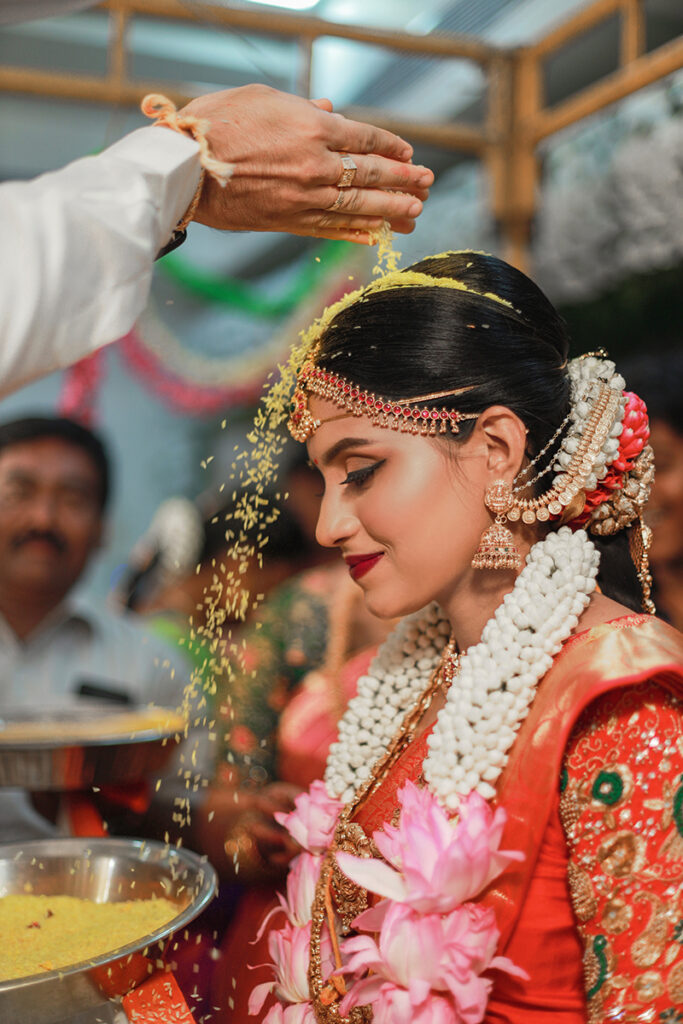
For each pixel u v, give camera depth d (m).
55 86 2.43
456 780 0.87
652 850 0.83
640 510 0.99
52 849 1.11
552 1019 0.84
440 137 2.66
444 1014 0.78
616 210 2.53
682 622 1.98
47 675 2.41
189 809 1.60
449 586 0.97
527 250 2.75
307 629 2.02
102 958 0.79
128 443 6.16
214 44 2.64
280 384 1.03
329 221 0.99
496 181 2.71
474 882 0.79
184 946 1.03
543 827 0.82
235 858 1.49
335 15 2.39
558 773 0.82
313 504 1.81
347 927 0.98
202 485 5.32
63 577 2.41
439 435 0.93
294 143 0.91
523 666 0.88
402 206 1.00
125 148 0.85
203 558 2.15
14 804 1.71
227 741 1.92
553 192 2.70
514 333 0.95
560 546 0.93
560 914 0.85
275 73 2.57
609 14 2.32
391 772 1.04
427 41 2.49
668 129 2.40
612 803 0.83
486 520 0.95
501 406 0.93
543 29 2.55
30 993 0.75
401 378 0.92
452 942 0.79
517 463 0.94
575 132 2.67
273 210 0.96
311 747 1.86
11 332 0.72
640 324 2.54
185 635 2.61
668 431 1.85
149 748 1.44
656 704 0.85
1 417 5.46
